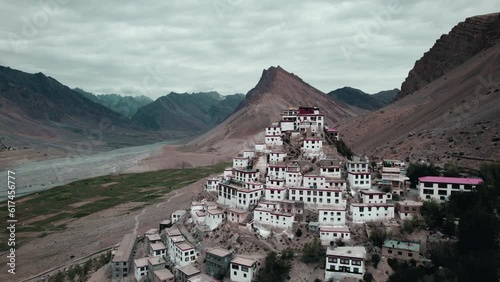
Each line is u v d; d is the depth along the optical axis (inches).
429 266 4018.2
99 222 7465.6
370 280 3996.1
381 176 5989.2
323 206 5157.5
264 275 4200.3
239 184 5876.0
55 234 6825.8
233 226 5142.7
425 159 7667.3
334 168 5733.3
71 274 5039.4
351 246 4392.2
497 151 6781.5
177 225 5930.1
